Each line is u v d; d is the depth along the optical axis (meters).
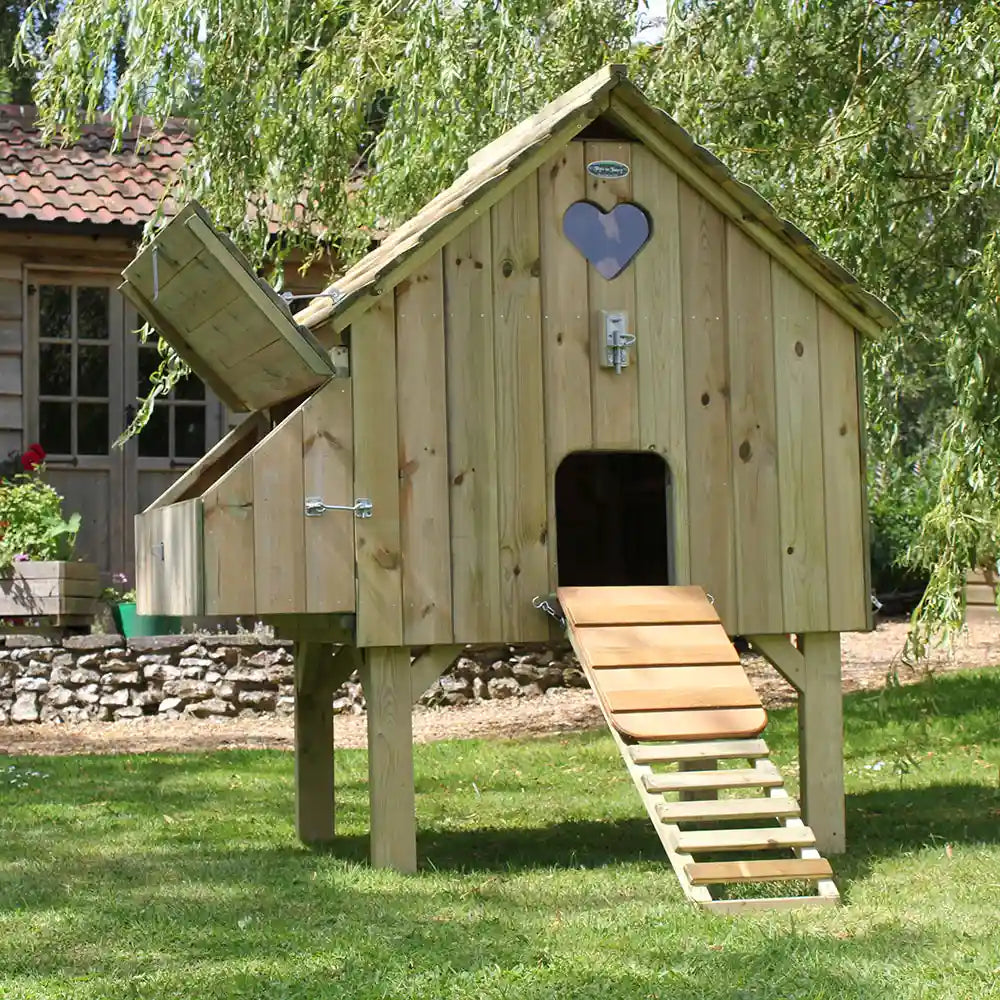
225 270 5.89
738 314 6.64
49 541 12.40
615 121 6.50
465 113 10.39
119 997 4.42
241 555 5.92
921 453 13.52
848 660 15.24
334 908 5.59
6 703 12.21
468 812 8.36
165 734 11.80
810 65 9.93
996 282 7.80
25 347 13.16
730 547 6.57
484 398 6.31
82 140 13.85
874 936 5.04
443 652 6.31
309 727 7.45
